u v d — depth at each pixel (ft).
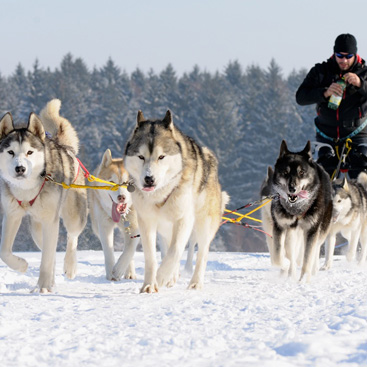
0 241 27.96
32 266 42.37
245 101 348.38
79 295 25.36
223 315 18.76
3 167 27.12
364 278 32.65
